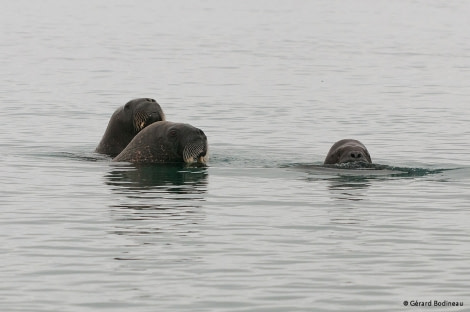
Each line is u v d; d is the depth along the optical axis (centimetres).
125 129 8262
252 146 8869
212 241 5122
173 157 7656
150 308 4038
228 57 18550
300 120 10800
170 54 19012
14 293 4228
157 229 5381
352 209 5931
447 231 5378
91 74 15650
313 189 6544
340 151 7481
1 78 14862
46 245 5028
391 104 12306
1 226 5447
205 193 6400
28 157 8019
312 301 4131
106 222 5547
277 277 4475
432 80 15288
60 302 4112
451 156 8350
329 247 5019
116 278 4453
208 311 4003
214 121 10719
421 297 4191
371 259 4788
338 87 14212
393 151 8631
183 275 4500
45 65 16875
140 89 13838
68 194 6362
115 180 6881
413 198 6269
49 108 11706
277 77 15462
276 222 5569
